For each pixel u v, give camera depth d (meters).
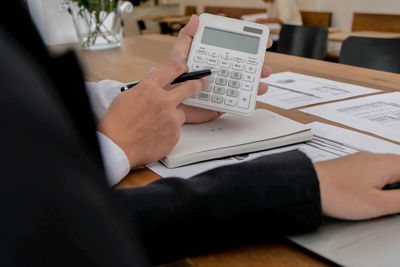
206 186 0.40
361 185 0.43
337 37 3.46
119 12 1.78
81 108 0.20
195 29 0.73
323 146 0.66
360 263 0.36
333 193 0.41
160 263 0.38
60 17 1.75
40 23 0.19
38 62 0.18
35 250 0.17
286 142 0.66
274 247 0.40
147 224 0.37
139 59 1.49
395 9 4.25
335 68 1.28
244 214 0.38
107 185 0.20
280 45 2.04
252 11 5.84
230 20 0.74
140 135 0.57
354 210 0.41
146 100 0.57
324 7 5.00
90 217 0.18
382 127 0.74
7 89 0.16
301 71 1.26
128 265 0.20
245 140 0.64
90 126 0.20
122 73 1.27
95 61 1.48
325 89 1.03
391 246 0.38
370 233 0.41
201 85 0.65
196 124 0.74
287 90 1.04
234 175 0.41
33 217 0.17
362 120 0.78
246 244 0.40
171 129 0.58
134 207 0.38
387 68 1.41
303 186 0.40
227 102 0.70
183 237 0.38
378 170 0.44
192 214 0.38
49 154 0.17
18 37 0.17
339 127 0.75
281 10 4.39
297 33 1.97
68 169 0.18
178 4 7.38
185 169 0.60
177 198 0.39
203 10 6.91
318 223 0.40
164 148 0.59
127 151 0.56
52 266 0.17
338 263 0.36
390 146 0.64
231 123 0.73
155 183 0.43
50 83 0.18
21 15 0.18
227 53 0.72
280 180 0.40
